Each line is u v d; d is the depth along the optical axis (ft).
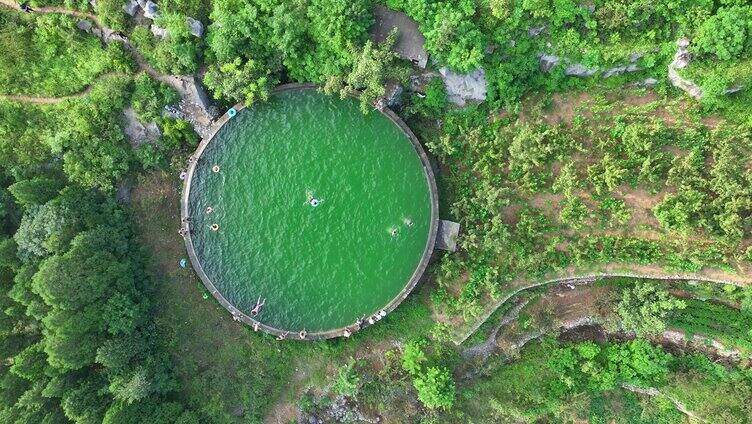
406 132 135.74
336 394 141.90
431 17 121.39
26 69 127.24
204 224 138.51
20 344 128.36
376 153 137.49
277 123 137.59
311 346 140.77
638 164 125.18
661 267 127.13
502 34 120.06
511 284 132.77
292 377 141.49
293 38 124.06
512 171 132.05
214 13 123.95
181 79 129.29
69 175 130.00
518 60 123.65
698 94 121.39
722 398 136.36
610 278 136.46
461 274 136.26
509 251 132.26
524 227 130.41
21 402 119.75
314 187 138.10
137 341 131.85
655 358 139.23
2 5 126.41
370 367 141.38
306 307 138.41
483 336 139.64
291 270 138.62
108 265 127.54
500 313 138.21
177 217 140.26
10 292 120.78
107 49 127.24
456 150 135.23
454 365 141.79
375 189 137.80
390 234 137.28
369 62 121.70
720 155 119.65
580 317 140.67
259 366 140.77
